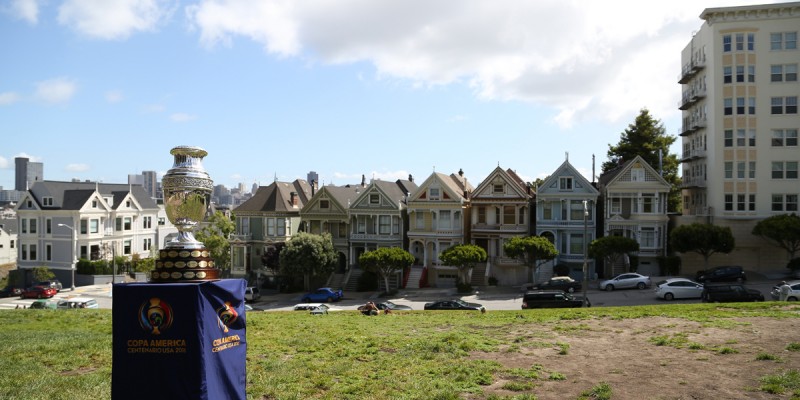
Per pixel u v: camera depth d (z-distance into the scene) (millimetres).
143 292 6164
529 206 52875
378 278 52812
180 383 6039
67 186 63938
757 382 12031
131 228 67312
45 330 20547
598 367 13688
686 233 44469
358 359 14938
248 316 25219
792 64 47219
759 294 30859
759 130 47750
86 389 11867
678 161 59469
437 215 53625
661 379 12453
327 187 57875
